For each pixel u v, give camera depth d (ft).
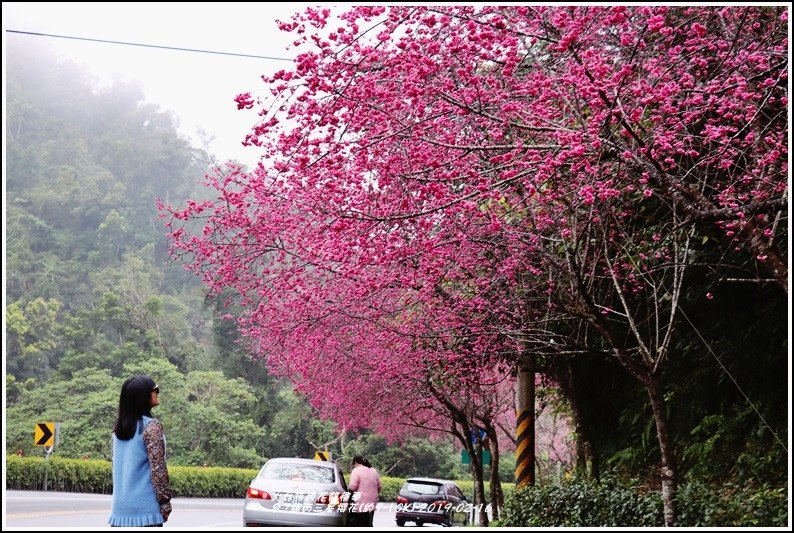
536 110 22.39
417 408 68.23
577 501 35.12
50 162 243.81
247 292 40.86
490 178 23.47
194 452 146.82
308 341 49.19
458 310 35.24
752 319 35.81
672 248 32.53
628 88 20.43
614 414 46.73
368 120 23.09
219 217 34.96
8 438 135.44
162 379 152.15
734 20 24.40
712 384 38.42
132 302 188.65
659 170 20.77
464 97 21.44
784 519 26.45
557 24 19.92
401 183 25.03
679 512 29.84
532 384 43.60
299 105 22.16
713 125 22.84
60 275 205.87
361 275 34.06
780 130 23.54
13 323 161.79
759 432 33.91
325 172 24.48
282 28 20.98
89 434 136.36
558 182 25.45
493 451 60.75
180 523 56.59
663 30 20.24
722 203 22.99
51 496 83.92
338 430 165.37
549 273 31.81
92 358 165.58
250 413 171.63
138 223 232.94
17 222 210.38
